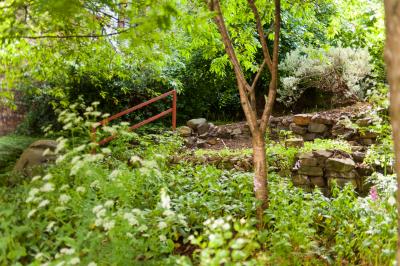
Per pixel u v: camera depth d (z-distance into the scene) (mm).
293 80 9023
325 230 3777
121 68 6496
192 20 3430
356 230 3471
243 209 3939
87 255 3076
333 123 7336
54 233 3607
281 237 3287
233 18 5809
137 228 3182
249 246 2742
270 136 7910
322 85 8992
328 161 5504
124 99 9148
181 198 4113
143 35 3342
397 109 1650
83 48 5477
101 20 5094
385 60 1711
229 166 6047
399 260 1840
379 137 4992
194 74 9906
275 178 5039
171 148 6844
